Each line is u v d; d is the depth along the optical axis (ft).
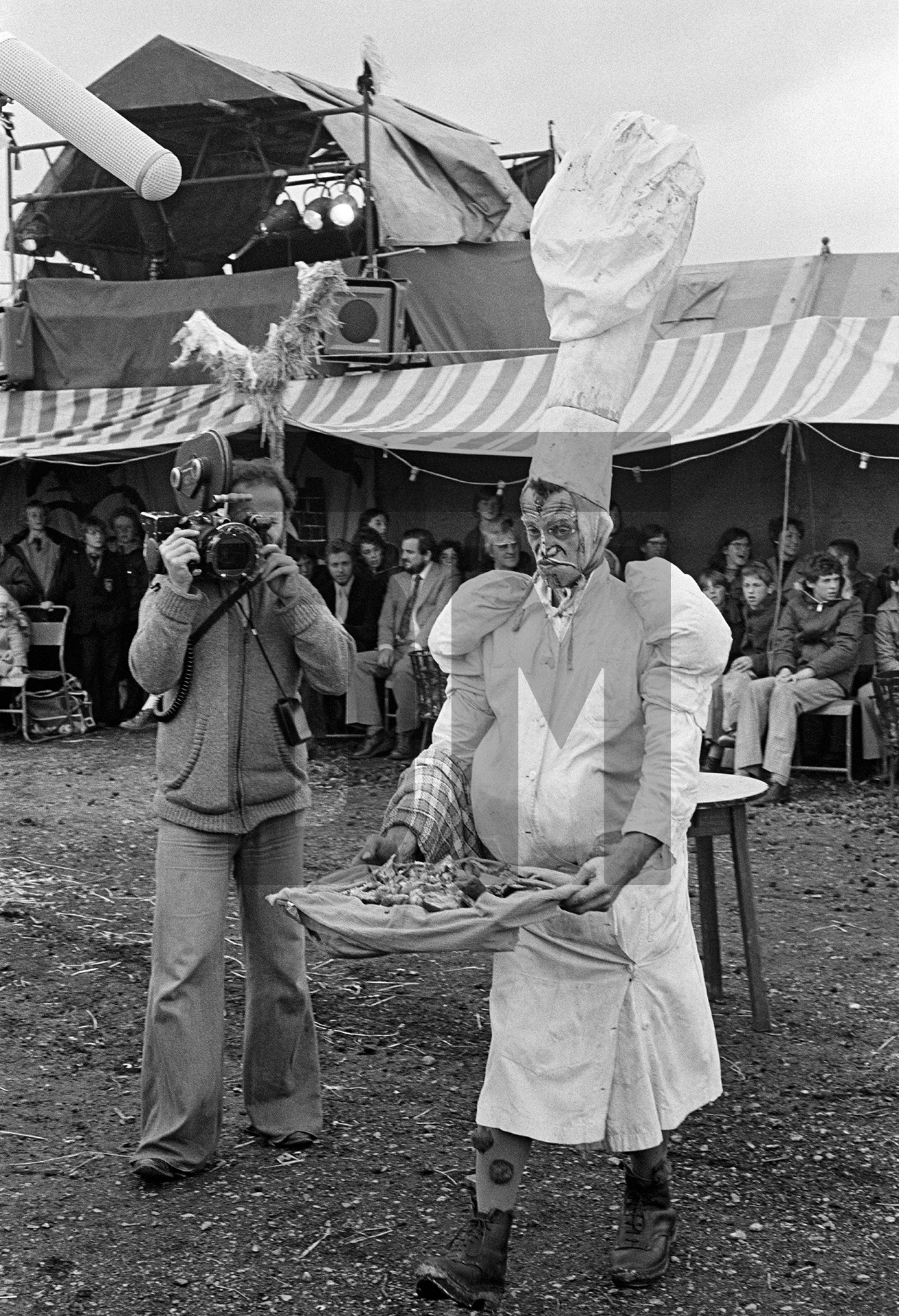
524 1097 9.61
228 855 12.26
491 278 41.57
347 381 38.37
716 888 19.13
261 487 12.41
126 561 40.73
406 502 38.37
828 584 30.17
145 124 44.04
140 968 18.04
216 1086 12.14
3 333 44.11
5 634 38.34
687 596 9.57
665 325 40.86
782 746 28.99
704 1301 10.12
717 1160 12.42
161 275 45.85
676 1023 10.12
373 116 42.93
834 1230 11.16
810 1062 14.79
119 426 40.40
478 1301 9.53
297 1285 10.36
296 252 46.01
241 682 12.10
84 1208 11.54
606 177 9.84
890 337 33.01
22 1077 14.46
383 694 34.81
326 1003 16.48
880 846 25.00
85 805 29.40
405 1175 12.12
